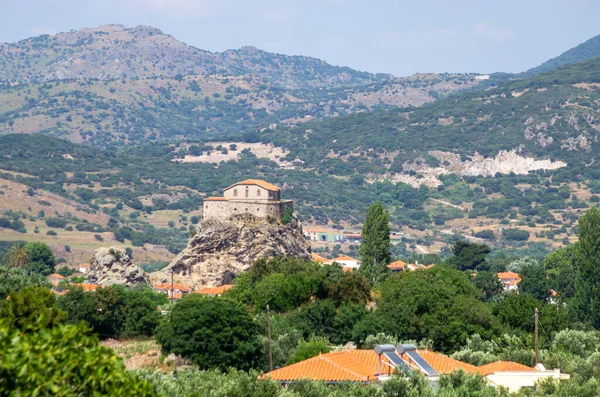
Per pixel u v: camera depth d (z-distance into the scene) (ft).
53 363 203.21
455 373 416.67
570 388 414.00
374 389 388.16
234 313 548.31
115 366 216.33
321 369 435.53
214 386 404.36
